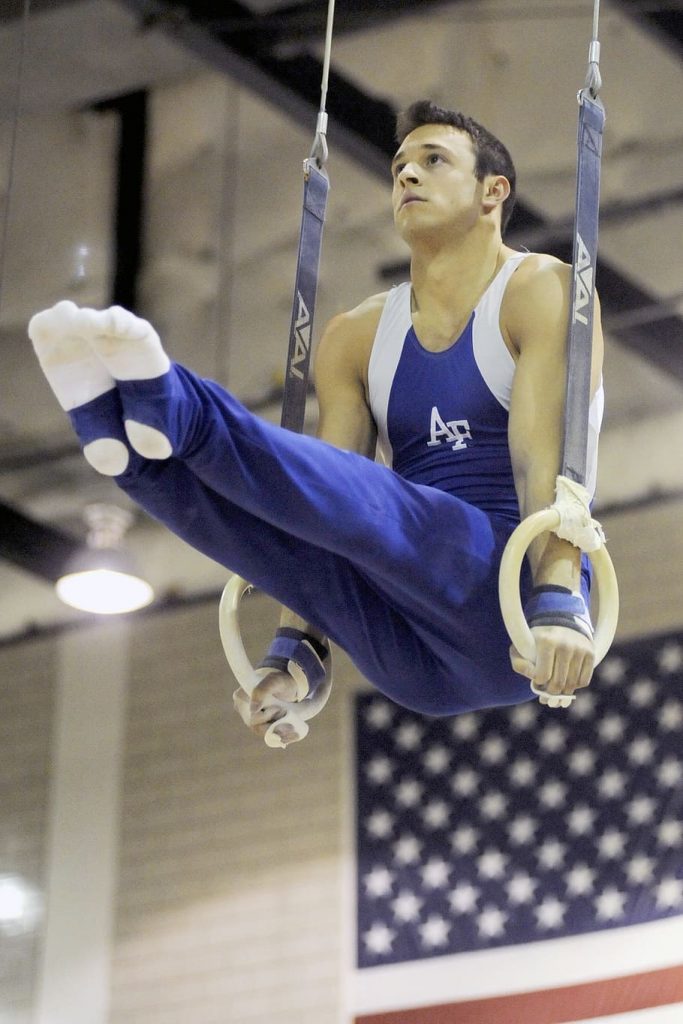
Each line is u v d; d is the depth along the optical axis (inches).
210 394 173.9
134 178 498.9
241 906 561.6
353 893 543.2
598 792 523.2
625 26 431.5
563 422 199.9
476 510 200.8
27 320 541.6
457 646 201.8
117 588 559.2
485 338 211.8
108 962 572.1
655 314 506.9
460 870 531.2
